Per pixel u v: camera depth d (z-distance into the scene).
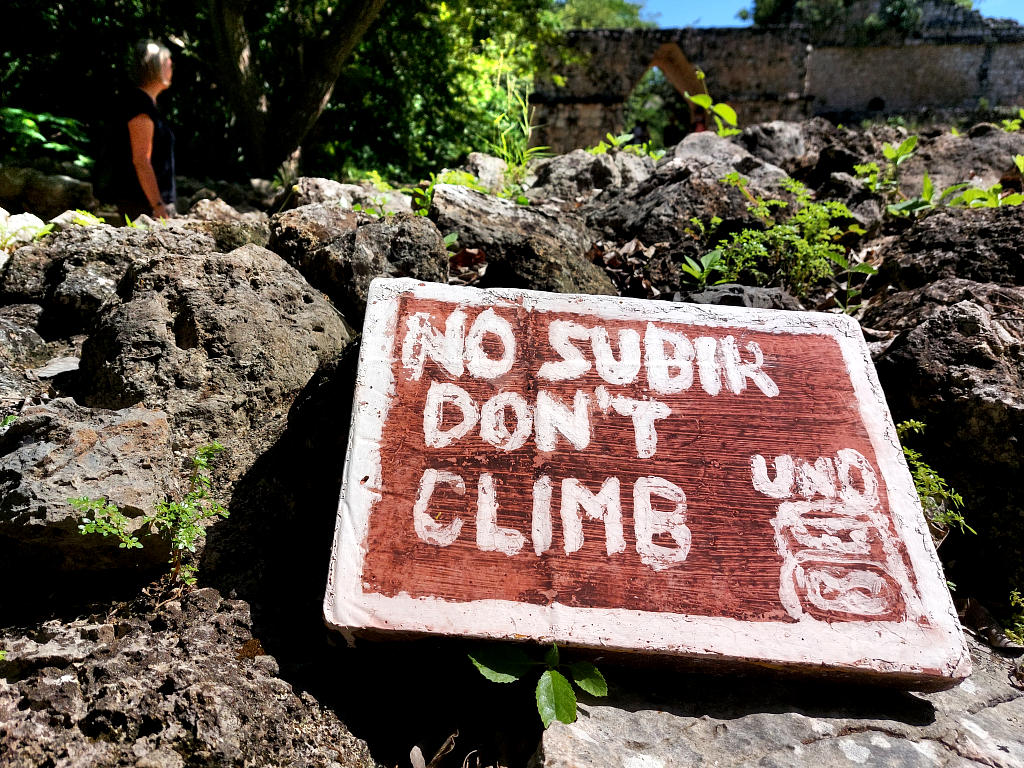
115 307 2.44
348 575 1.76
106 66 6.67
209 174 6.86
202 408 2.23
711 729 1.68
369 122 8.11
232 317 2.41
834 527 1.93
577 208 4.51
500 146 6.62
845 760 1.62
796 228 3.56
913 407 2.60
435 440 1.95
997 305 2.79
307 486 2.18
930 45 21.48
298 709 1.69
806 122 5.48
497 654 1.71
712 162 4.21
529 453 1.96
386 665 1.82
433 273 3.04
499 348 2.11
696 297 3.02
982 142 5.03
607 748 1.57
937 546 2.36
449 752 1.67
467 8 8.05
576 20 21.23
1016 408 2.40
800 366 2.16
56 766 1.47
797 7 22.41
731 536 1.89
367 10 6.65
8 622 1.81
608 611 1.77
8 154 5.36
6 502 1.77
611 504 1.90
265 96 7.11
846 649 1.76
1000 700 1.95
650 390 2.08
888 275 3.52
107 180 5.34
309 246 3.09
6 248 3.09
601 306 2.21
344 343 2.67
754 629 1.78
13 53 6.33
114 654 1.70
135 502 1.84
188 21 6.90
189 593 1.90
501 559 1.81
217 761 1.53
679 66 14.59
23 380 2.40
